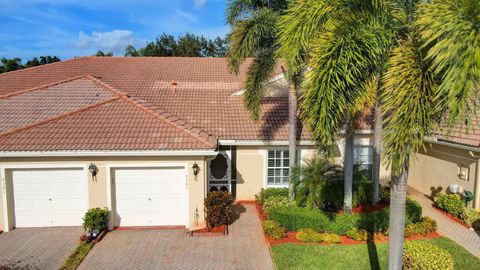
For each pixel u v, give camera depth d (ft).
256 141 58.80
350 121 42.88
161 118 52.13
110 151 45.68
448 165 58.70
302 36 29.04
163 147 46.32
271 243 43.21
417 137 23.36
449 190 58.23
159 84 77.51
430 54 20.94
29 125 49.34
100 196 47.57
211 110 66.64
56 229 47.91
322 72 25.39
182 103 68.80
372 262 38.27
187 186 48.39
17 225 48.29
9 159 46.11
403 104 23.18
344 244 42.83
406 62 23.52
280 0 49.73
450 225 49.90
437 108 22.53
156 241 44.60
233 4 50.98
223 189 61.67
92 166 46.57
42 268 37.73
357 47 25.39
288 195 55.77
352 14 27.43
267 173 61.52
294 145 52.01
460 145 52.31
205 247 42.98
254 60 52.21
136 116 52.65
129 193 48.75
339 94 25.70
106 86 63.26
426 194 65.21
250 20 48.49
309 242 43.32
